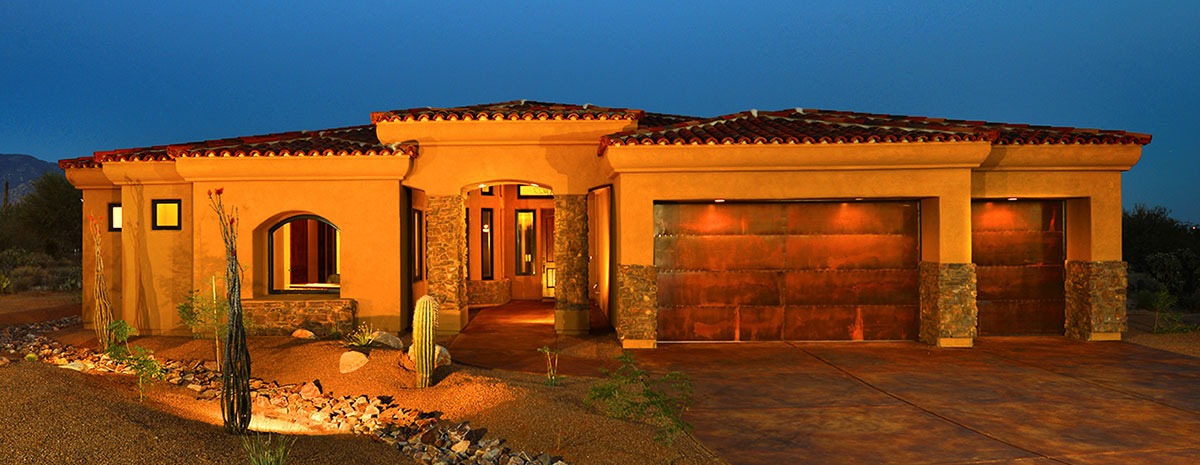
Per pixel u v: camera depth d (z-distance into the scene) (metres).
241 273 14.53
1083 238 14.88
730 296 14.84
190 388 9.97
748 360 12.84
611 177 15.61
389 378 10.29
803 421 8.84
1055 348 13.86
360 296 15.48
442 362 10.91
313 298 15.44
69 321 18.09
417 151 15.53
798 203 14.87
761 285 14.84
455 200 15.89
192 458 6.36
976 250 15.33
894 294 14.86
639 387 9.69
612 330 16.28
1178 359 12.72
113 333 12.51
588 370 11.95
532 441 7.87
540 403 8.82
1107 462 7.33
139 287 15.67
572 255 15.87
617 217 14.95
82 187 16.61
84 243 16.67
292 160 14.99
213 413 8.65
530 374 11.15
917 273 14.89
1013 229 15.35
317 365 11.06
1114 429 8.48
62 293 25.48
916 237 14.88
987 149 13.46
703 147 13.47
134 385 9.60
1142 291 21.59
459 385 9.81
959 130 13.91
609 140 13.55
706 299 14.83
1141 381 10.99
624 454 7.36
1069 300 15.16
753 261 14.85
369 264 15.48
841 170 13.80
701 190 13.91
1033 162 14.25
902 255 14.86
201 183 15.25
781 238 14.86
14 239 41.06
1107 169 14.52
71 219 40.81
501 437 8.07
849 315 14.84
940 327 13.94
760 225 14.87
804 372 11.77
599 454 7.38
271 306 15.07
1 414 6.75
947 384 10.84
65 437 6.47
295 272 19.03
